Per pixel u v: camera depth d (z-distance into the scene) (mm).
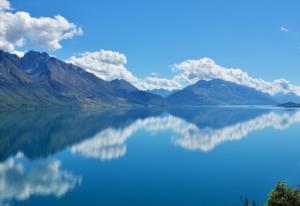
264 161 115562
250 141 163750
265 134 190750
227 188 83750
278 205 38938
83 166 107062
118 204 72750
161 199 75875
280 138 174125
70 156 123125
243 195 78125
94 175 95938
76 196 77312
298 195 39656
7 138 161125
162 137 176875
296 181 89312
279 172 99562
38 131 190500
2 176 92812
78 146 145375
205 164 110812
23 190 80812
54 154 126500
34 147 140250
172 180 91188
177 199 75938
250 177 93750
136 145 150375
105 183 88062
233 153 131125
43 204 71938
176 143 156750
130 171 100812
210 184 87125
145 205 72062
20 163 109625
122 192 80500
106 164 110438
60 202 73438
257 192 80250
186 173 98562
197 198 76250
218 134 190625
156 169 103625
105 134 185750
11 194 77750
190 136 181625
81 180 90438
